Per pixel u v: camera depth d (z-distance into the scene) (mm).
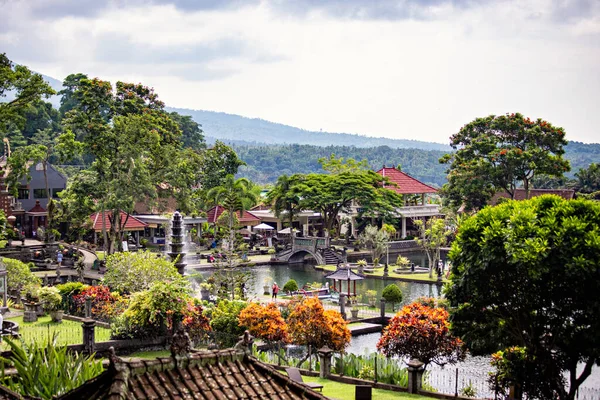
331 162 101312
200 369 12391
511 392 26250
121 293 42125
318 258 78000
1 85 55875
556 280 24781
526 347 26344
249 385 12625
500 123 87500
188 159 89188
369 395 24391
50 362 18047
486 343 26500
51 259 64625
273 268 76750
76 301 39812
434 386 30891
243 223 90750
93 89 77312
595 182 112375
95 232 79438
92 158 125312
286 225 100125
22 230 82125
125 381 11062
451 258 27453
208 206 98000
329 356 30969
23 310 41000
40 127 120688
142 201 74000
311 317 34281
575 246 23828
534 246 24016
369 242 88000
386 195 91438
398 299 53312
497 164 88188
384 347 31812
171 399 11438
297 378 24016
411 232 101562
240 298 47594
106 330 35344
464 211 92625
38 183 89500
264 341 36594
